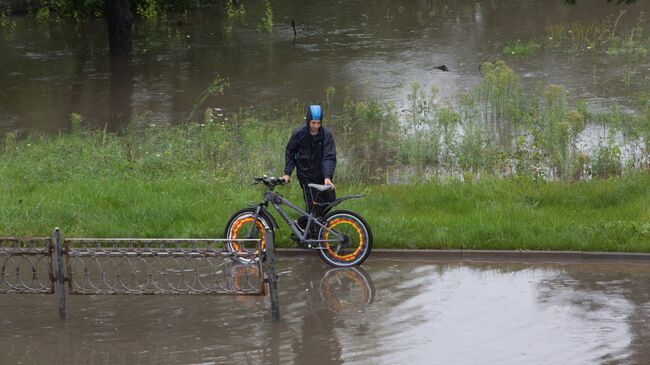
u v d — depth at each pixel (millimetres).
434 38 55250
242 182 23797
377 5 72500
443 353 13398
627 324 14414
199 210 20453
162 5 67688
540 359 13109
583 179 25047
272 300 14844
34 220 19938
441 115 30625
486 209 20266
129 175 24344
